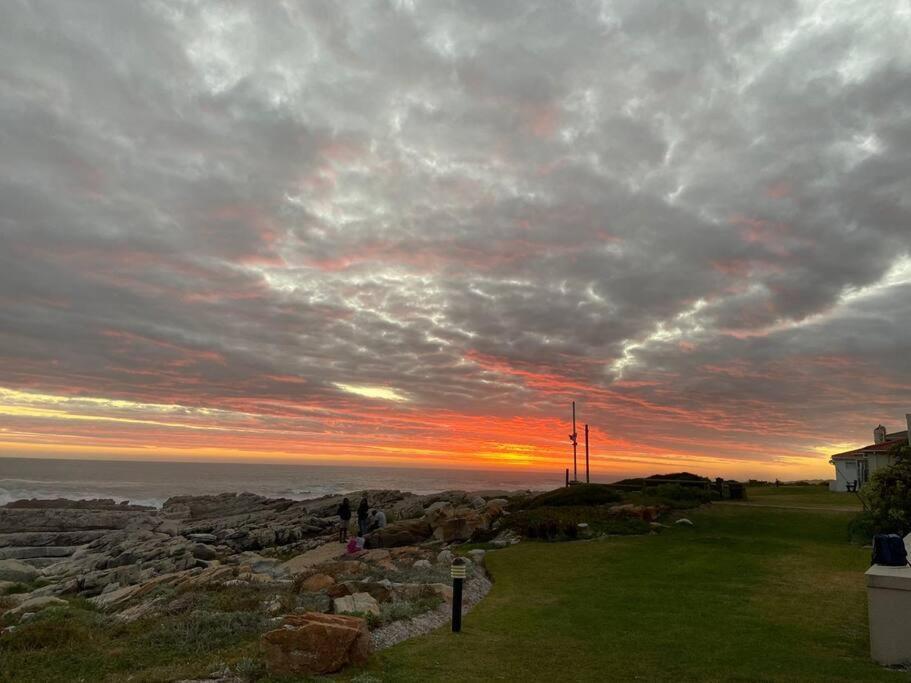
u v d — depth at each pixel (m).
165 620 11.62
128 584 21.75
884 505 17.89
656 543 20.59
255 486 108.31
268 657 8.35
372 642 10.05
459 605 11.06
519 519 25.06
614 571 16.55
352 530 33.44
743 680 8.23
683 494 31.59
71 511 51.28
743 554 18.23
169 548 30.03
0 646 10.05
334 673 8.38
